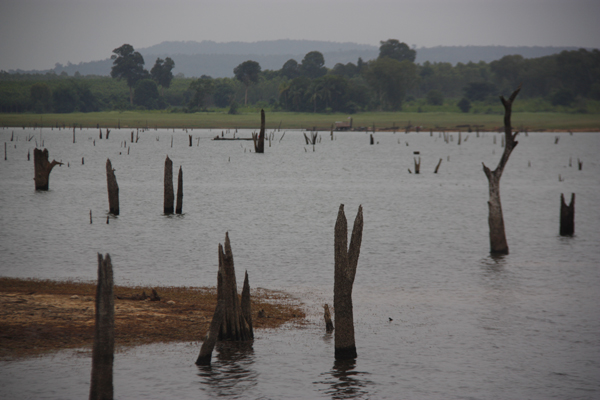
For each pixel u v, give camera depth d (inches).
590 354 1808.6
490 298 2421.3
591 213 5324.8
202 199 5905.5
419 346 1846.7
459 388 1555.1
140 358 1653.5
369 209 5393.7
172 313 2015.3
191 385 1510.8
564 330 2020.2
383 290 2554.1
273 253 3334.2
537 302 2368.4
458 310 2246.6
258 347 1774.1
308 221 4594.0
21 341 1676.9
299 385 1531.7
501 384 1578.5
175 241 3619.6
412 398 1481.3
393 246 3619.6
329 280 2699.3
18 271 2723.9
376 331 1985.7
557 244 3737.7
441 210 5359.3
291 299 2349.9
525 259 3243.1
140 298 2191.2
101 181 7258.9
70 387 1449.3
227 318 1811.0
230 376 1568.7
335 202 5851.4
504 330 2012.8
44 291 2236.7
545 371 1667.1
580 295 2482.8
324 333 1924.2
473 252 3442.4
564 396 1520.7
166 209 4758.9
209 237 3791.8
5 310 1887.3
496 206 3358.8
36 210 4793.3
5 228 3939.5
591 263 3142.2
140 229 4013.3
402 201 6008.9
